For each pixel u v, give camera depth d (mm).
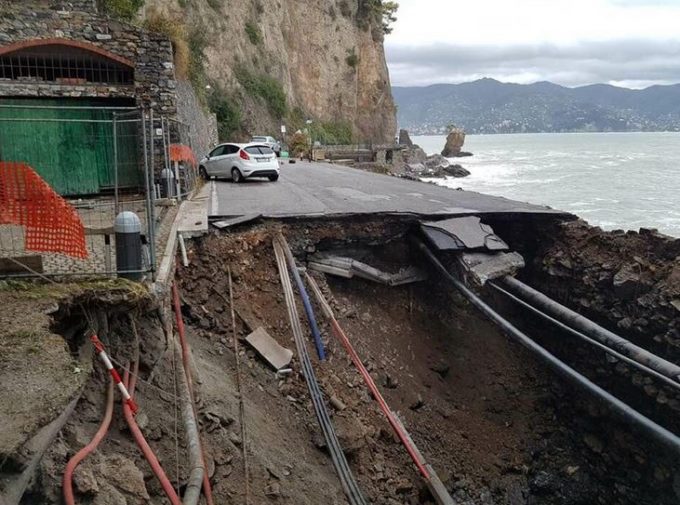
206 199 15664
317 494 7277
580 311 12672
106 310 6336
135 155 15219
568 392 12344
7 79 13945
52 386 4418
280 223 12852
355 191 18453
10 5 13836
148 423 6062
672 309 10500
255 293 11219
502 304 13789
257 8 57938
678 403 9992
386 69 82312
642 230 11883
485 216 13891
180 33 18641
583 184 52938
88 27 14406
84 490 4379
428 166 70625
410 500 8695
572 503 11000
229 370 8953
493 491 10570
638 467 10844
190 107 21469
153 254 7219
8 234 8477
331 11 70562
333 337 11031
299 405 9148
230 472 6492
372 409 10039
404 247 13930
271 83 56188
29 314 5465
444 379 12719
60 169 14680
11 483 3684
